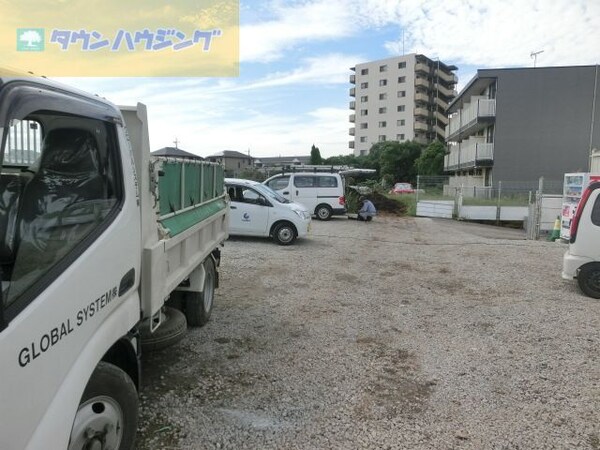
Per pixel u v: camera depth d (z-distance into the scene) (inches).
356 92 3858.3
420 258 458.6
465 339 225.6
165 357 193.9
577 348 213.6
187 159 185.8
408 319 256.8
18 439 72.0
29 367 74.6
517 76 1441.9
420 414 153.5
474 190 983.6
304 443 135.5
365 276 367.9
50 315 80.7
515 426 146.5
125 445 107.6
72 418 84.5
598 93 1427.2
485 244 565.0
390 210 1098.1
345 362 195.3
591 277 308.2
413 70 3531.0
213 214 227.9
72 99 94.8
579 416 152.8
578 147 1437.0
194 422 144.7
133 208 119.0
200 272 219.5
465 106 1824.6
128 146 120.3
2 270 74.2
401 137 3641.7
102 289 100.7
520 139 1450.5
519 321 254.4
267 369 185.9
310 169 909.2
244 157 3373.5
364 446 134.6
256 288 317.7
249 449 132.0
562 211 590.2
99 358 97.3
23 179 88.4
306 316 257.8
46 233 86.6
